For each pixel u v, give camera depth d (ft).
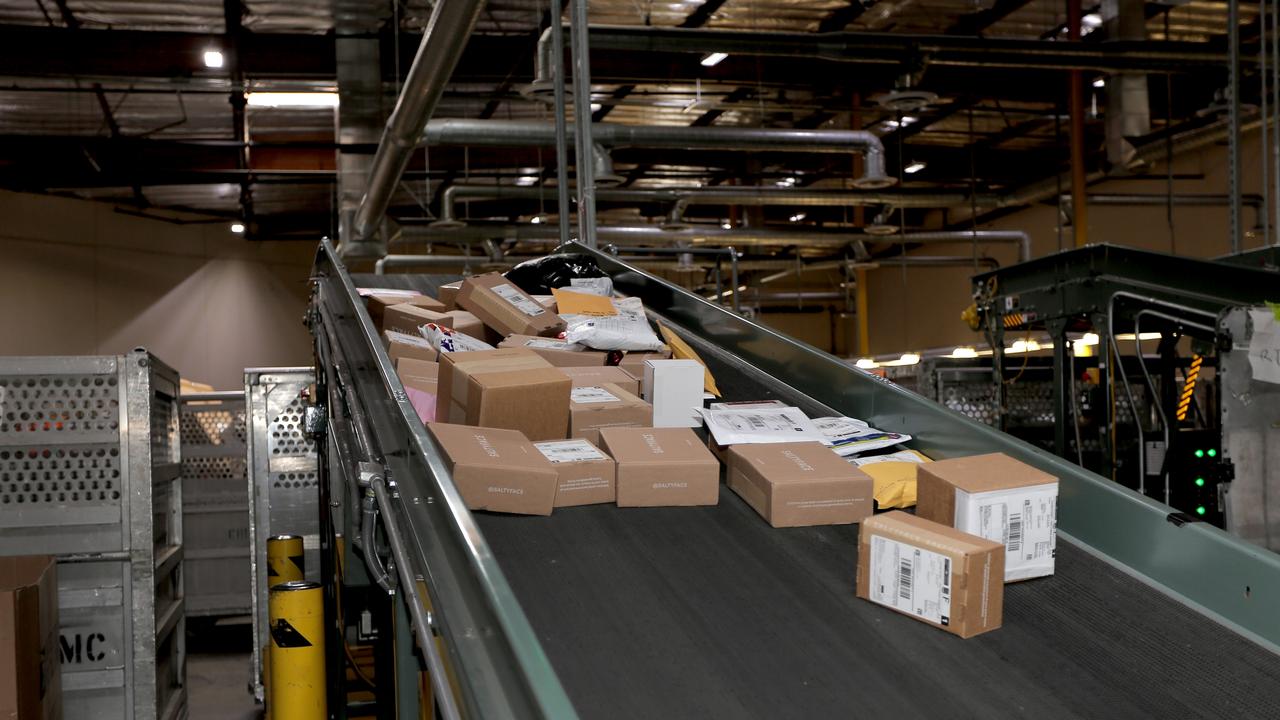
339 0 27.91
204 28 30.76
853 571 7.57
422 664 7.00
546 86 26.81
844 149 34.22
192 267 47.44
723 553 7.75
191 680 19.30
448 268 50.98
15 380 12.09
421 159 43.39
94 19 29.76
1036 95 37.96
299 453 18.19
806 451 9.12
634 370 11.63
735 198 42.22
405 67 31.96
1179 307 14.65
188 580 21.17
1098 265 15.79
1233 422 13.52
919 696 5.91
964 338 60.85
